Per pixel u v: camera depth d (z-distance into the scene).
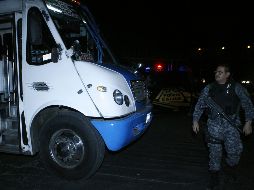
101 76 4.08
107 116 4.01
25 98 4.38
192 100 10.48
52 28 4.21
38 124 4.53
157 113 10.38
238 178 4.43
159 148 6.08
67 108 4.27
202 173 4.64
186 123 8.70
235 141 3.89
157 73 10.83
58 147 4.29
